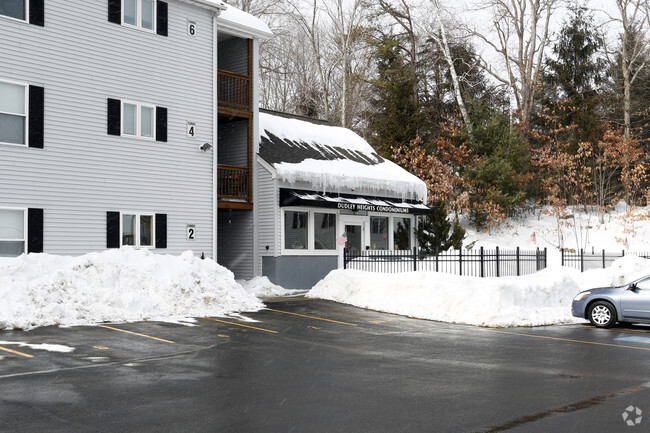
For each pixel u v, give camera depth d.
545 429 6.58
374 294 18.86
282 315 16.55
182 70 21.73
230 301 17.09
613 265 23.58
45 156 18.05
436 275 18.11
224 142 25.22
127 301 15.05
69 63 18.70
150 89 20.75
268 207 23.78
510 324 15.84
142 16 20.75
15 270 14.66
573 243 37.91
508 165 37.44
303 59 48.25
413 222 29.50
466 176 38.31
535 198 41.09
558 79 46.66
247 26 24.25
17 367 9.49
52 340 11.74
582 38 46.28
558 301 18.48
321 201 23.86
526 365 10.32
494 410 7.35
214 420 6.84
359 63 48.38
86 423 6.66
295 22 46.69
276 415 7.07
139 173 20.31
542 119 45.78
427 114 42.75
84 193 18.89
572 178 40.44
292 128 28.33
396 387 8.55
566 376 9.40
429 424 6.74
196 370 9.56
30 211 17.62
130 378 8.91
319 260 24.92
